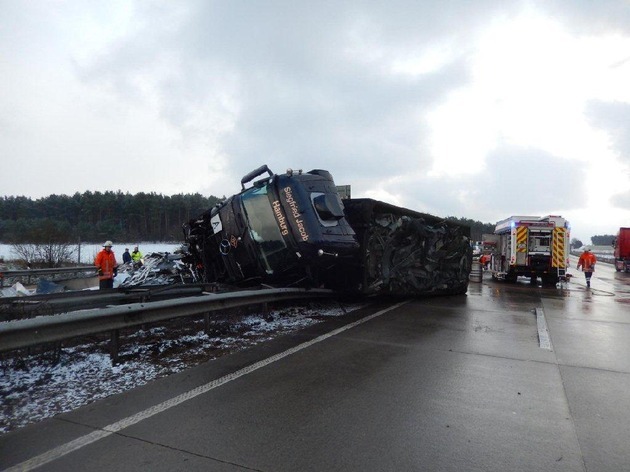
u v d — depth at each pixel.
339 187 12.54
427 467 3.08
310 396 4.44
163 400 4.27
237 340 6.80
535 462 3.18
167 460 3.11
